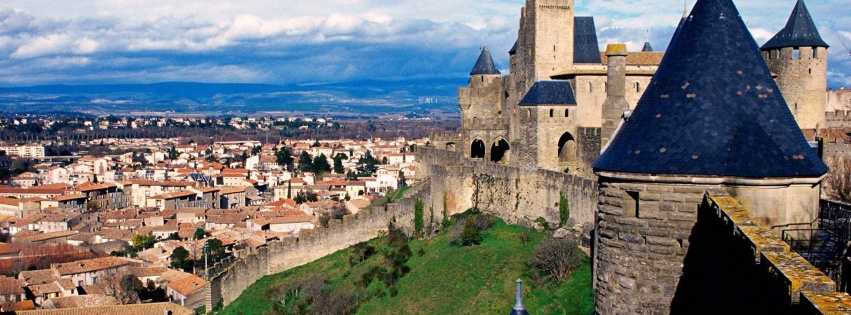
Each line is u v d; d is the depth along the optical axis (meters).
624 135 26.08
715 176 23.38
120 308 118.00
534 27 118.00
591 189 87.06
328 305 98.19
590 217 87.25
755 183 22.98
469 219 102.12
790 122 24.58
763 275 19.36
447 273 91.06
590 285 74.94
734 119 24.19
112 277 147.25
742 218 21.50
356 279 104.12
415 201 119.50
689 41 25.83
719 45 25.28
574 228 90.75
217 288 121.44
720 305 22.48
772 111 24.25
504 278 83.31
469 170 117.62
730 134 23.98
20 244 190.75
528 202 103.88
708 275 23.41
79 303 133.50
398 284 96.88
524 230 99.00
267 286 117.75
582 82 107.06
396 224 120.94
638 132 25.52
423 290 90.56
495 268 86.50
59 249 185.12
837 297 16.72
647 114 25.69
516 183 106.94
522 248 92.62
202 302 140.38
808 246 23.48
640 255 24.72
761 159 23.16
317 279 108.31
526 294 78.88
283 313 103.44
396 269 101.38
